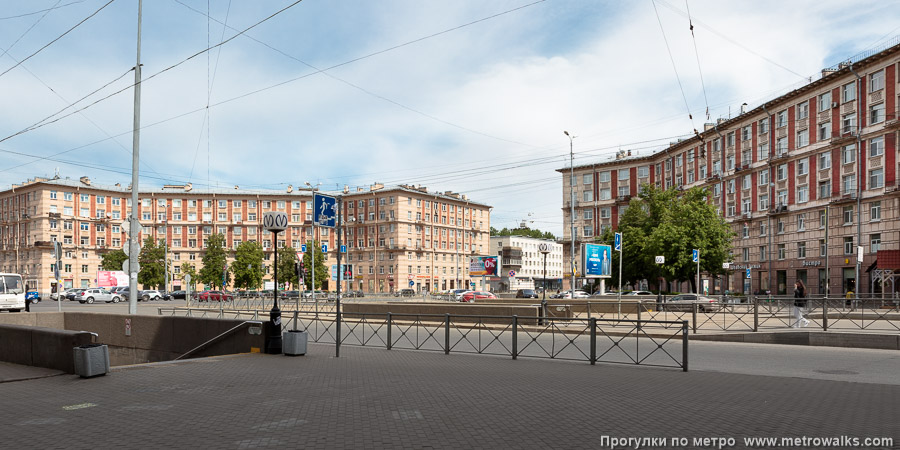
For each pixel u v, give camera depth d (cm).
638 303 2280
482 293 4812
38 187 9406
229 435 652
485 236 11881
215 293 5869
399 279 9925
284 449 595
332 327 2158
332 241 10569
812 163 5406
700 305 2242
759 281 6144
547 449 593
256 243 8256
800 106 5588
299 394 894
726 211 6719
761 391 927
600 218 8825
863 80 4847
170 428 684
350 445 610
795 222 5619
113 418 737
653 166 8362
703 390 936
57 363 1150
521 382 1016
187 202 10225
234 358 1333
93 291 6166
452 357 1409
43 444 621
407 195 10175
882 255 4497
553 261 15925
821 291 5275
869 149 4788
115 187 10175
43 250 9219
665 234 5291
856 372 1216
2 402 845
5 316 2019
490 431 667
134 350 1878
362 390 929
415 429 677
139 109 2228
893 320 2134
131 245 2173
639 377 1085
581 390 934
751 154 6297
